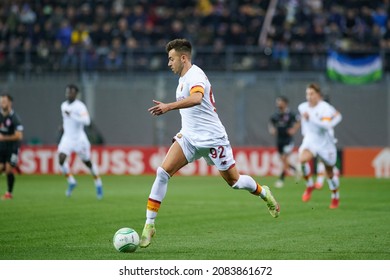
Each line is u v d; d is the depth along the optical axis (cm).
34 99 9662
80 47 10050
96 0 11025
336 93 9556
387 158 9325
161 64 9856
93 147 9406
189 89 3284
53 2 10994
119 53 9856
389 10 11012
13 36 10388
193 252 3238
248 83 9594
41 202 5644
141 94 9644
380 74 9562
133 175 9281
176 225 4222
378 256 3147
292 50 9756
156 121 9662
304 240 3609
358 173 9375
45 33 10462
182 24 10650
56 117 9650
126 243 3212
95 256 3134
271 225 4222
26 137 9675
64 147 6066
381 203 5678
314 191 6956
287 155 7706
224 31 10325
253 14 10694
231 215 4756
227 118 9581
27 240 3594
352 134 9581
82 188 7156
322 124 5394
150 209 3291
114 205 5412
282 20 10581
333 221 4428
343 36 10338
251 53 9788
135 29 10319
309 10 10800
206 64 9712
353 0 11119
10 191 6019
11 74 9769
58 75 9762
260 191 3591
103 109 9650
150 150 9456
